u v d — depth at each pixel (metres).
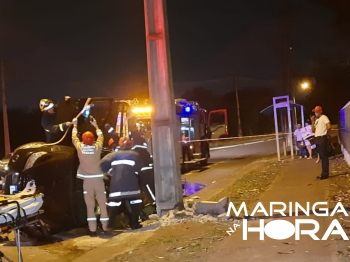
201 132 23.38
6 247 8.62
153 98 9.55
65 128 9.94
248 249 6.36
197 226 8.10
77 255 7.79
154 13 9.50
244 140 47.66
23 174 8.94
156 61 9.55
